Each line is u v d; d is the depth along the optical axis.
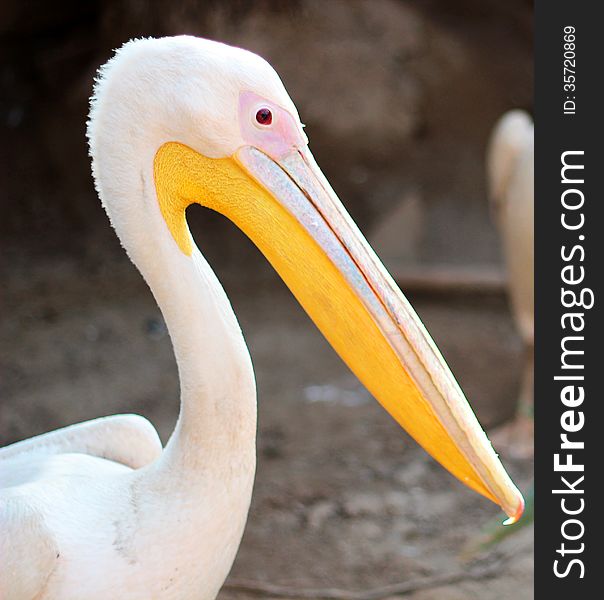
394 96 9.26
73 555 2.30
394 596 4.24
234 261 7.75
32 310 6.88
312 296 2.37
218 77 2.28
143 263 2.33
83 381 6.02
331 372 6.27
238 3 7.75
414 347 2.35
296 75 9.10
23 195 8.25
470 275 7.33
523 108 9.55
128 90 2.28
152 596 2.35
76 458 2.53
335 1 9.66
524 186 5.29
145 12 7.87
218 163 2.34
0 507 2.26
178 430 2.38
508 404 5.95
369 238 8.08
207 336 2.31
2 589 2.22
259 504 4.91
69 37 9.16
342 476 5.18
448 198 8.58
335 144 8.90
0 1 8.79
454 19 10.22
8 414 5.59
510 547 4.57
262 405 5.85
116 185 2.31
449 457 2.37
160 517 2.34
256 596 4.21
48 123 8.68
